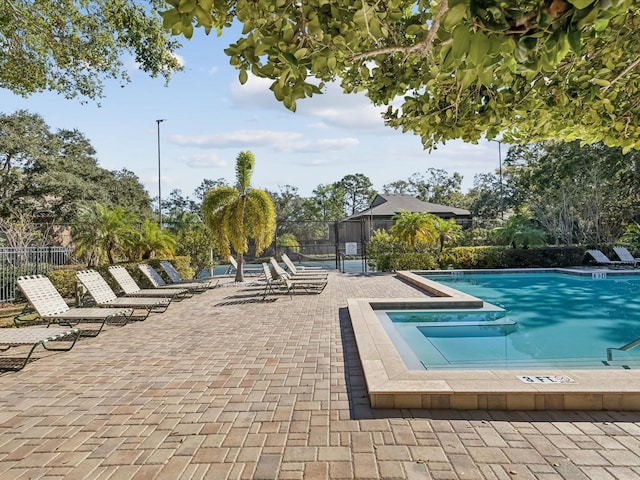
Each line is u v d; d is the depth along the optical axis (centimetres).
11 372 470
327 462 268
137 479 255
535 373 388
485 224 3131
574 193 2119
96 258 1298
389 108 270
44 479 257
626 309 975
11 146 2394
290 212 4750
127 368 481
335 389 401
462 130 238
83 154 3244
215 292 1176
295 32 155
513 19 105
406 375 388
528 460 265
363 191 5578
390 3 165
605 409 338
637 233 1788
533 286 1354
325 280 1227
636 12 183
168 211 5119
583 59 207
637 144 219
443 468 258
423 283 1159
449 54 141
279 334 642
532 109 233
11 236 1777
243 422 331
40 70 861
